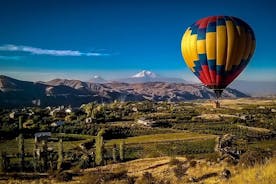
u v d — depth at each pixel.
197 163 53.16
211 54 43.41
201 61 44.47
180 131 182.25
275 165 27.14
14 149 139.50
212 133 176.25
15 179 68.06
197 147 138.38
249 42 43.78
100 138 100.62
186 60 46.91
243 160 41.00
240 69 44.66
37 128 177.25
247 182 24.98
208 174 41.53
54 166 96.75
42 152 102.19
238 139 156.25
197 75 46.56
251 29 44.75
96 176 57.00
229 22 43.44
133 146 142.62
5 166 94.38
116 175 57.25
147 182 45.66
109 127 183.75
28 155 123.62
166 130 185.25
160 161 70.19
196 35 44.31
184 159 63.12
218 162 50.41
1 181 66.31
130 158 112.56
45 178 66.81
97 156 99.50
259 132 177.25
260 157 40.34
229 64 43.56
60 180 61.56
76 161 106.38
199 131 181.25
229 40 42.75
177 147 139.38
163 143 148.50
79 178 61.69
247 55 44.28
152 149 136.25
